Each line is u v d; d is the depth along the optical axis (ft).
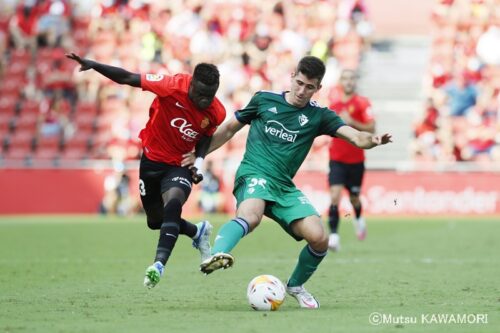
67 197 278.46
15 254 155.02
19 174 279.28
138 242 181.78
